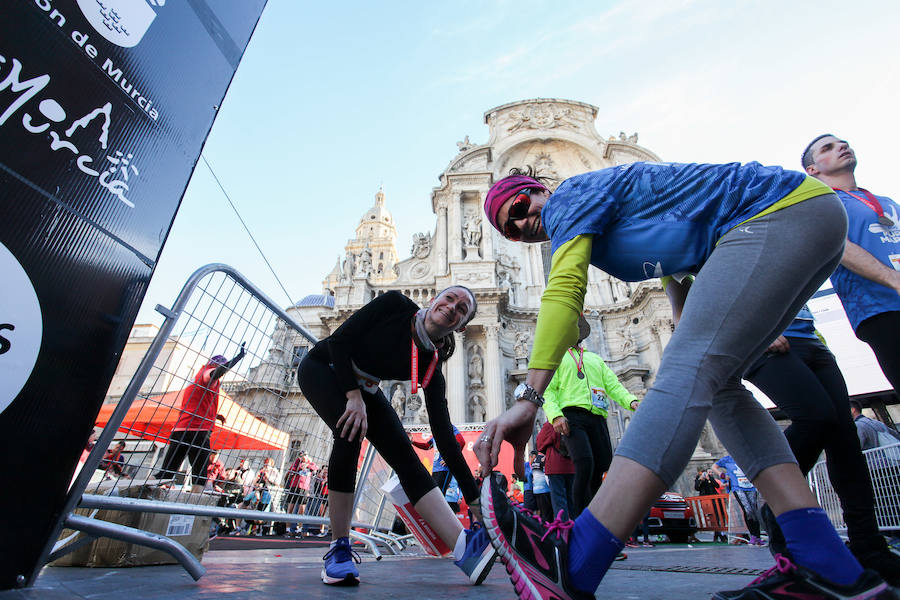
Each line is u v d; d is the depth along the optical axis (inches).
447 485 251.3
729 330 50.6
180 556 85.4
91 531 77.0
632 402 192.9
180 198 95.0
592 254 66.9
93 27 79.3
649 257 62.4
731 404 63.9
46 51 71.7
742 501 323.0
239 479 263.4
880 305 99.7
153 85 90.3
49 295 69.8
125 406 86.6
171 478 123.6
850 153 119.3
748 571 108.3
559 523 53.1
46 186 70.2
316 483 171.9
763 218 54.6
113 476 113.3
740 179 58.2
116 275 80.7
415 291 904.9
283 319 143.4
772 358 95.9
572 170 1058.7
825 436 89.7
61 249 72.1
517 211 76.2
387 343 99.5
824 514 56.4
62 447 70.7
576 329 59.9
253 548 235.3
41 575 85.0
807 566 54.7
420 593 77.0
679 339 52.3
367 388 101.7
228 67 110.3
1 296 63.9
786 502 57.5
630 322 892.6
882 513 172.1
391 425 102.2
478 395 781.3
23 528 65.5
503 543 52.6
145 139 87.7
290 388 151.6
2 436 63.2
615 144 1019.9
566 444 185.8
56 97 72.7
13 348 64.8
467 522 251.0
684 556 179.0
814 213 53.9
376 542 209.3
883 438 205.3
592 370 199.5
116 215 81.3
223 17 109.9
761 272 51.8
